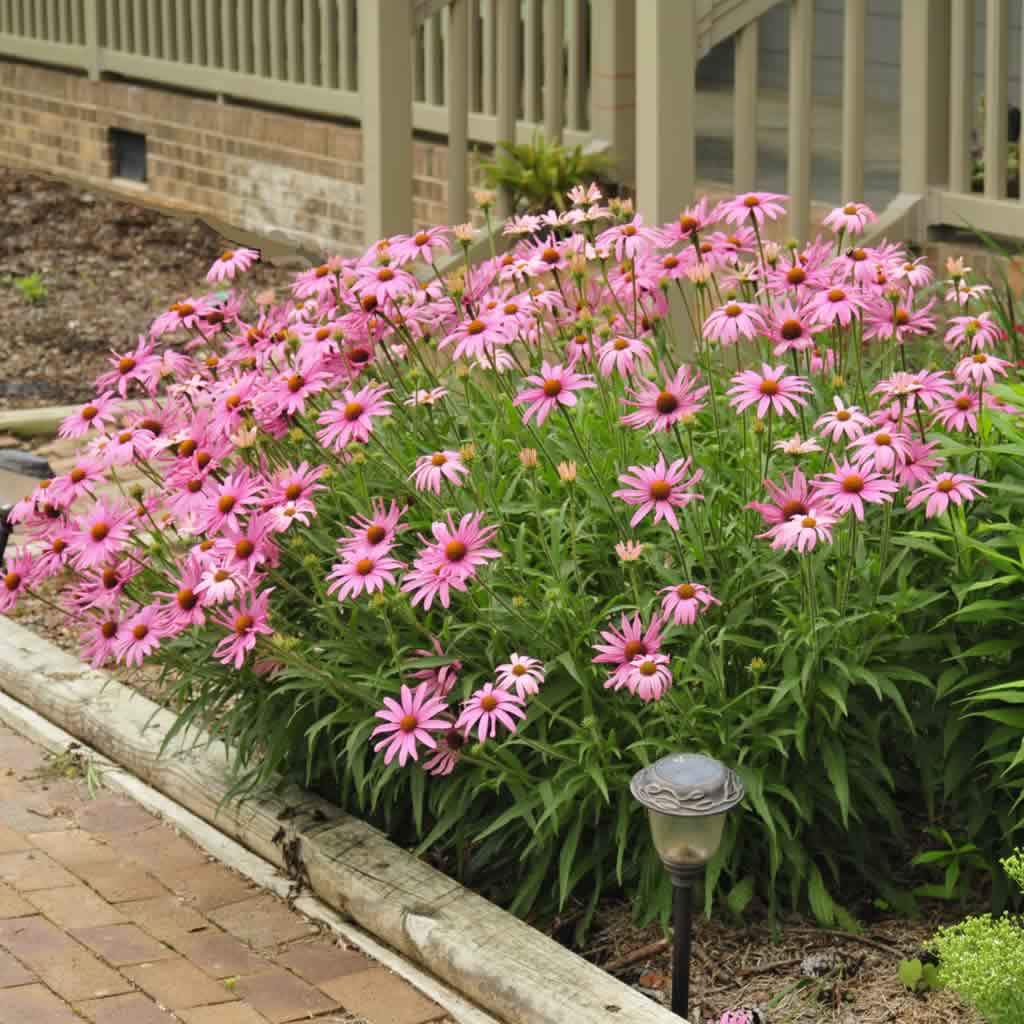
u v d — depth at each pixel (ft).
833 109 38.22
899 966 13.48
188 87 43.19
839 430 13.48
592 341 15.70
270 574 14.73
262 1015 13.00
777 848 13.52
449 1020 13.07
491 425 15.83
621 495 13.35
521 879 14.76
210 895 14.97
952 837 14.67
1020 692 13.24
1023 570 13.44
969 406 14.28
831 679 13.39
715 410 15.14
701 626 13.71
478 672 14.12
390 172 27.25
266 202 40.81
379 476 15.75
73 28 47.62
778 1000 13.20
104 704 18.03
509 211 30.55
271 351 16.24
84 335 35.40
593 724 13.41
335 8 39.22
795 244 16.34
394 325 15.85
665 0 22.97
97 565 15.83
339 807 15.93
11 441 28.53
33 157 50.42
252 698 15.53
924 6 25.22
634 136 31.07
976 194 25.62
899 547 14.44
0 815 16.39
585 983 12.83
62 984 13.30
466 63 28.25
